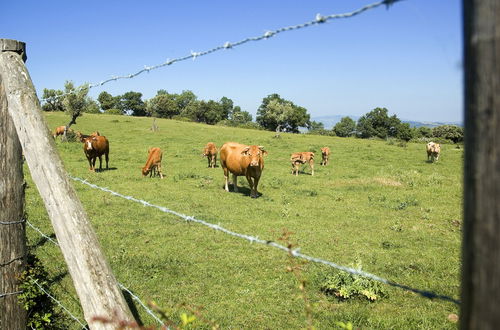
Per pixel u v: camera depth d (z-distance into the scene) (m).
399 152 39.50
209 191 17.72
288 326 6.06
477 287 1.09
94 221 11.80
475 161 1.08
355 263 8.52
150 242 10.09
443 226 12.34
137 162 27.41
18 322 3.71
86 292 2.48
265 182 20.84
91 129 49.16
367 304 6.81
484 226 1.07
